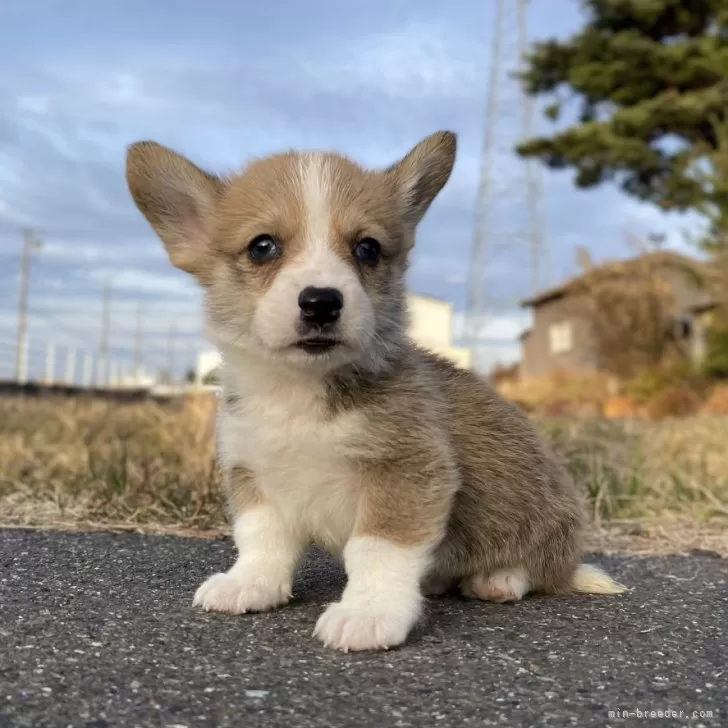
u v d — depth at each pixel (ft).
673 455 25.75
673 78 70.08
